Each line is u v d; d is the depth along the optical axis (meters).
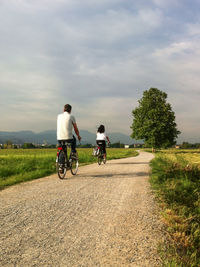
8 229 2.76
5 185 5.63
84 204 3.89
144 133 52.28
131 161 13.89
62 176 6.48
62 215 3.31
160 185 5.45
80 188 5.14
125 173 7.66
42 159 12.62
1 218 3.13
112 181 6.11
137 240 2.55
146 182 6.02
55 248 2.33
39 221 3.05
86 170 8.59
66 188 5.14
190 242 2.56
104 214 3.41
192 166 7.64
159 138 50.88
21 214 3.31
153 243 2.49
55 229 2.80
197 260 2.23
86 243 2.46
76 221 3.09
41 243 2.43
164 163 9.66
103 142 11.19
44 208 3.61
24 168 8.85
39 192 4.73
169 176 6.71
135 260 2.14
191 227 3.01
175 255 2.25
